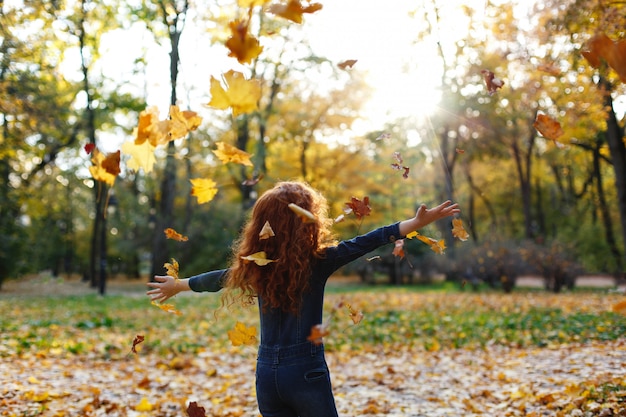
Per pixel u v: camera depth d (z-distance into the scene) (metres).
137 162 2.51
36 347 7.80
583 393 4.52
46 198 33.62
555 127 2.61
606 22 5.57
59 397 5.02
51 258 35.88
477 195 34.69
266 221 2.52
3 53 11.94
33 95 15.50
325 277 2.48
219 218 27.05
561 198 35.44
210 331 10.12
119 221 33.31
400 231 2.47
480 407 4.80
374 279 30.31
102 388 5.59
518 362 6.57
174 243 25.62
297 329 2.39
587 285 23.98
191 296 20.19
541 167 31.52
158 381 6.04
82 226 39.81
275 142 24.97
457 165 33.91
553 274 19.41
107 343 8.40
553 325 9.54
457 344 8.38
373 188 25.44
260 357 2.44
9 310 14.19
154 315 13.08
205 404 5.09
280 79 22.36
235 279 2.52
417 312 12.70
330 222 2.63
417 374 6.28
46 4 11.10
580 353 6.75
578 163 28.88
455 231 2.84
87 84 20.08
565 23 6.39
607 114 6.98
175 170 20.48
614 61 1.87
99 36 18.14
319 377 2.36
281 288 2.41
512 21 6.43
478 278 21.03
